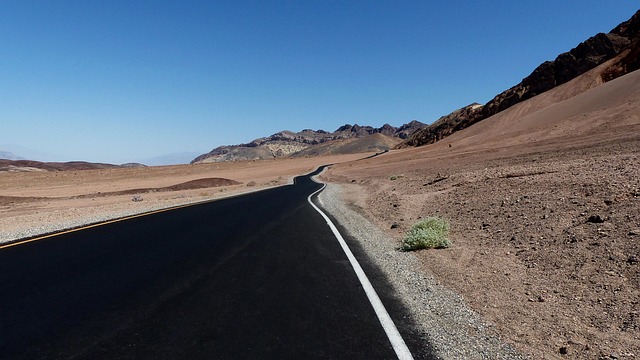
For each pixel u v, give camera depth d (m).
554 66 141.38
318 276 6.22
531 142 42.88
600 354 3.73
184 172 88.50
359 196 23.84
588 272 5.63
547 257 6.55
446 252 7.88
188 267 6.76
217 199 23.16
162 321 4.33
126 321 4.34
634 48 102.62
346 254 7.88
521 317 4.62
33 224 14.06
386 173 43.06
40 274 6.31
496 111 155.00
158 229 11.07
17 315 4.53
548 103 101.69
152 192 41.44
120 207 19.50
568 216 8.14
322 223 12.48
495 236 8.49
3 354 3.58
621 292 4.87
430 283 5.89
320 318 4.45
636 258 5.52
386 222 12.86
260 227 11.52
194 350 3.63
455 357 3.62
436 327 4.27
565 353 3.79
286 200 22.02
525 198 10.65
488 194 12.70
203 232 10.55
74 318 4.43
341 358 3.50
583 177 11.19
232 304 4.89
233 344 3.76
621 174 10.31
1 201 31.83
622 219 6.97
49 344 3.78
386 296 5.26
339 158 129.62
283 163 115.00
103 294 5.29
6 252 8.06
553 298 5.11
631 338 3.94
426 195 16.23
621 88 55.84
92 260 7.28
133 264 6.97
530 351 3.83
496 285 5.75
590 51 132.50
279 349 3.66
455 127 185.50
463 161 37.31
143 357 3.50
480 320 4.54
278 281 5.93
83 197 35.62
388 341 3.88
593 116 45.38
